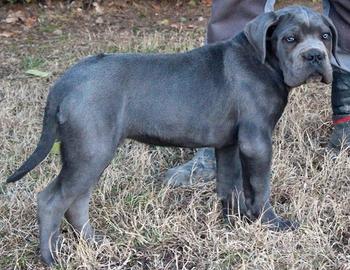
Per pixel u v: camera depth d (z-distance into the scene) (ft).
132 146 16.58
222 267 12.14
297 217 13.58
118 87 11.95
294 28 12.01
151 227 13.23
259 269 11.96
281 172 14.97
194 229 13.28
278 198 14.47
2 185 14.96
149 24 27.02
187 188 14.83
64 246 12.53
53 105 11.85
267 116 12.47
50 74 21.21
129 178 15.23
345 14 15.15
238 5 14.75
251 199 13.02
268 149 12.51
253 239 12.66
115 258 12.52
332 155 15.80
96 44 24.02
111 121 11.87
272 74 12.41
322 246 12.59
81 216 12.49
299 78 11.98
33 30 26.21
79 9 28.12
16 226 13.51
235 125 12.56
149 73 12.17
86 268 12.12
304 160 15.83
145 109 12.17
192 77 12.32
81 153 11.74
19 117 18.16
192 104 12.28
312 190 14.42
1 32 25.90
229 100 12.41
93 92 11.75
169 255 12.71
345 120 15.94
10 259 12.66
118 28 26.50
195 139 12.56
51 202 12.02
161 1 28.86
